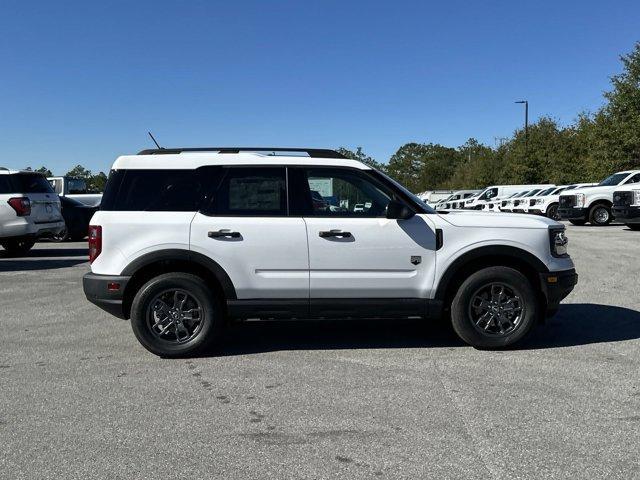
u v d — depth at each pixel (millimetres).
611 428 3982
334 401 4547
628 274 10523
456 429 3992
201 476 3387
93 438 3922
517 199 30250
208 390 4844
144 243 5676
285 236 5695
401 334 6660
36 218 13602
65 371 5387
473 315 5859
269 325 7172
